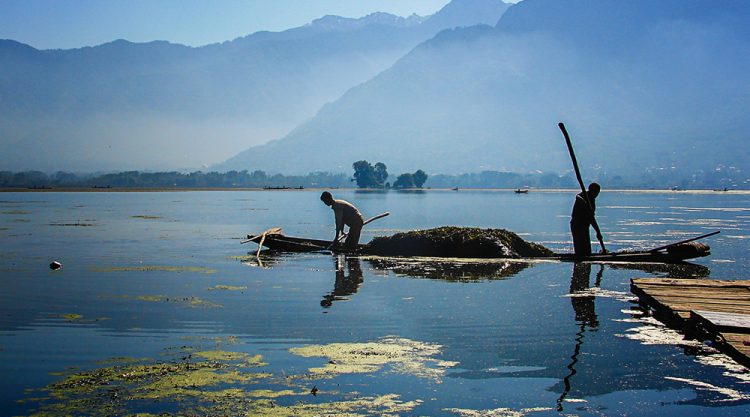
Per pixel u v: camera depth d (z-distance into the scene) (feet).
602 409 27.27
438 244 77.71
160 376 30.48
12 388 28.86
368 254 79.25
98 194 447.42
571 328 40.11
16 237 105.60
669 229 130.41
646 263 71.10
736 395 28.76
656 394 28.89
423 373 31.35
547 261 72.90
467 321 41.88
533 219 163.43
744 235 113.70
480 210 219.61
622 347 35.88
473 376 30.99
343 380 30.22
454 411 26.84
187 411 26.40
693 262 72.64
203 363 32.42
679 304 42.22
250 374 30.86
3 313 43.80
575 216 75.72
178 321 41.57
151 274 62.80
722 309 40.70
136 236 109.09
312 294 51.67
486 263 71.31
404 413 26.53
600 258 73.15
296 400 27.68
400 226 134.31
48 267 67.97
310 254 79.92
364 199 367.66
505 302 48.08
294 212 199.52
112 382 29.68
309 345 35.86
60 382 29.66
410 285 56.18
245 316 43.09
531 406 27.48
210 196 418.72
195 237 107.76
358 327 40.11
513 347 35.60
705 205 286.87
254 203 285.43
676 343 36.60
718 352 34.94
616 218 175.52
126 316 42.98
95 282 57.47
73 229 124.36
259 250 76.95
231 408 26.76
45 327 39.78
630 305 47.16
